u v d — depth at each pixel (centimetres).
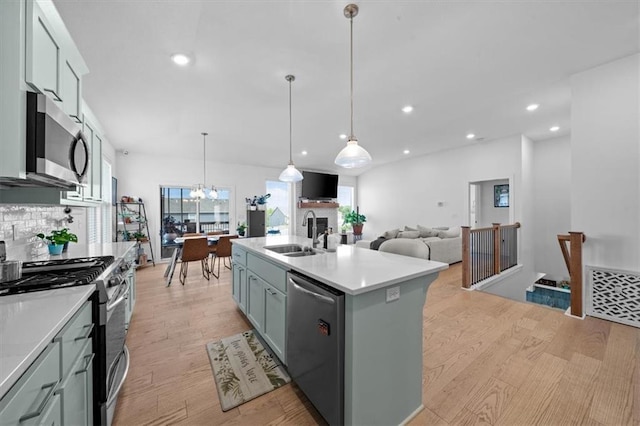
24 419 68
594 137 266
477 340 227
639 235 245
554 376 179
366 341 129
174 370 191
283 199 770
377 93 322
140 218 535
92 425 119
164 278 440
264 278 215
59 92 142
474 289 363
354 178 901
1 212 170
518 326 253
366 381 129
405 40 220
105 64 247
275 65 256
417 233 537
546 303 528
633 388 166
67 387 93
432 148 612
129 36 208
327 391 136
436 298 329
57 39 139
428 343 222
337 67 260
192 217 621
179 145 525
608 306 262
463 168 598
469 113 395
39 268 155
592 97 267
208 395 166
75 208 300
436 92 320
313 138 520
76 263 167
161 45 221
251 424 144
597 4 183
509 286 471
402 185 742
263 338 223
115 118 379
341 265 170
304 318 155
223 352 214
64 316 90
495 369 187
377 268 161
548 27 206
